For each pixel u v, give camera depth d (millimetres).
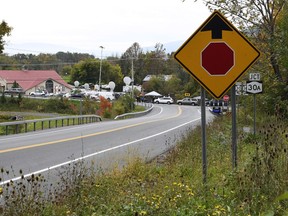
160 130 26406
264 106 22312
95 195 7703
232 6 21562
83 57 168625
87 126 32375
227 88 7652
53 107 71312
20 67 155750
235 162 8102
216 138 14969
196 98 97188
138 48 146125
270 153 7363
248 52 7617
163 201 6617
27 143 19438
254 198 6453
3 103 74188
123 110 66000
